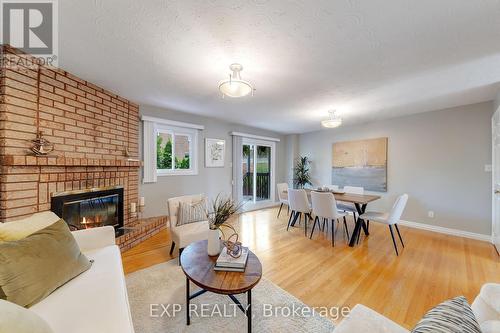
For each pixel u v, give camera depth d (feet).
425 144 12.30
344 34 5.15
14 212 5.92
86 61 6.64
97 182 8.64
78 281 4.27
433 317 2.38
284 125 16.63
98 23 4.83
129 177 10.51
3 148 5.74
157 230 11.17
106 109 9.20
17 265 3.58
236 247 5.41
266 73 7.27
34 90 6.49
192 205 9.30
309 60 6.39
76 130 7.86
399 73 7.23
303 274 7.17
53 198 6.94
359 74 7.32
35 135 6.51
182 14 4.51
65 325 3.15
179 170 13.26
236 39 5.40
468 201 10.89
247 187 18.20
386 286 6.48
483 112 10.43
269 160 19.83
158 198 12.25
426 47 5.67
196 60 6.48
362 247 9.53
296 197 11.62
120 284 4.28
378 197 10.77
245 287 4.17
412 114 12.77
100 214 8.92
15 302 3.40
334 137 17.33
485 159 10.41
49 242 4.19
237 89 6.58
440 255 8.69
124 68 7.07
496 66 6.68
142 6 4.28
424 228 12.31
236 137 16.14
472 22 4.65
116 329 3.14
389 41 5.41
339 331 3.06
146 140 11.53
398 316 5.22
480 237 10.52
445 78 7.61
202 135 14.29
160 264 7.69
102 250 5.71
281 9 4.33
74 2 4.20
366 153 15.03
